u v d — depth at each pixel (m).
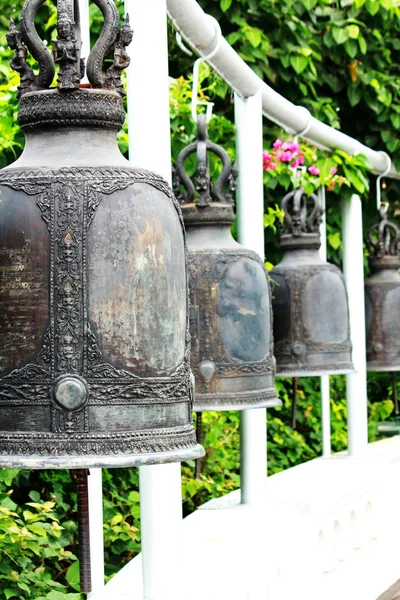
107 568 5.38
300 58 8.00
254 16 8.02
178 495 4.04
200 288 4.46
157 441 2.75
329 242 8.30
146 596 3.97
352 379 7.45
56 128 2.86
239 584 3.95
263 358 4.52
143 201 2.80
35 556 5.12
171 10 4.56
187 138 6.41
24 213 2.75
